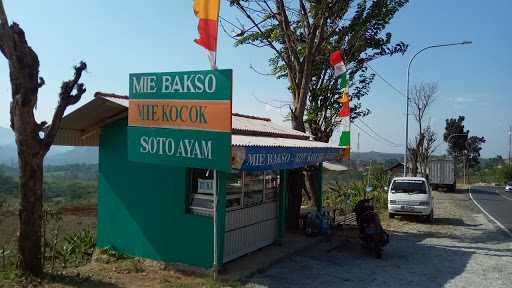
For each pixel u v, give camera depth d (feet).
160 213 30.01
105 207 32.65
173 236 29.40
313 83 62.03
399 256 37.01
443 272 31.99
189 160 25.80
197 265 28.43
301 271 30.63
